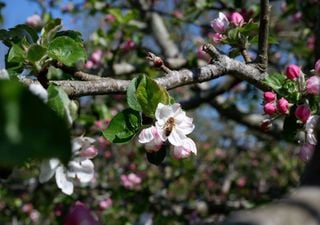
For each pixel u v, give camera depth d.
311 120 1.69
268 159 7.23
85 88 1.54
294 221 0.43
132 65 3.58
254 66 1.88
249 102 5.51
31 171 1.95
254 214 0.43
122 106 4.49
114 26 4.06
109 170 5.44
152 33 5.23
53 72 2.00
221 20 2.01
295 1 3.86
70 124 1.24
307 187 0.46
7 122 0.45
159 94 1.55
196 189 6.15
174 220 4.24
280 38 4.89
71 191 1.41
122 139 1.58
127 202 4.57
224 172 6.66
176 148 1.59
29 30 1.69
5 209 5.36
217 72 1.79
